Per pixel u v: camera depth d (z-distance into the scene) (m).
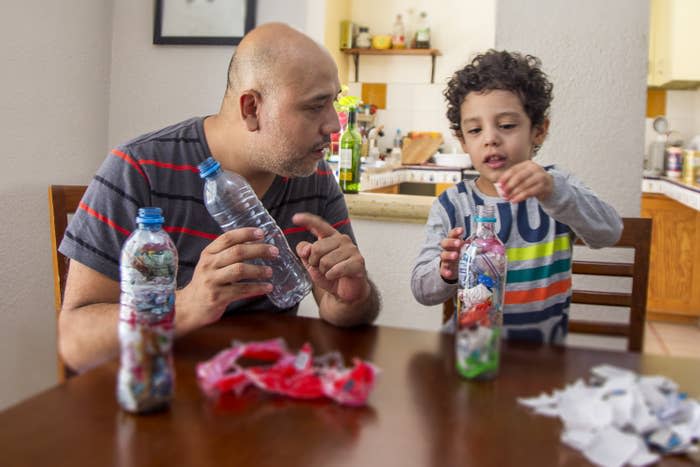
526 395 0.66
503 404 0.63
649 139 4.00
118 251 1.12
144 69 2.05
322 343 0.84
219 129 1.21
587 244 1.24
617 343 0.86
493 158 1.28
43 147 1.78
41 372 1.80
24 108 1.69
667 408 0.59
